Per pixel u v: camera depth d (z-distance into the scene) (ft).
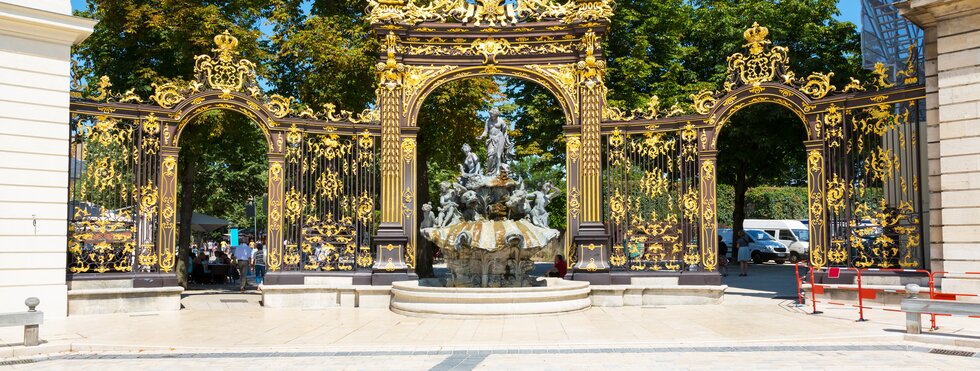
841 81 86.12
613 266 53.57
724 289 51.42
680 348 33.65
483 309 44.98
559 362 30.50
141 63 65.77
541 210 53.47
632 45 84.79
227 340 37.17
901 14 44.62
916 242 45.16
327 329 41.06
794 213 169.17
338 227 54.08
